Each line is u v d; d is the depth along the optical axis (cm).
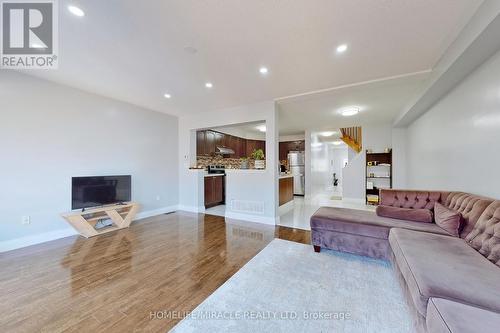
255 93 353
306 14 171
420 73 270
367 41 208
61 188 317
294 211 496
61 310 155
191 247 275
